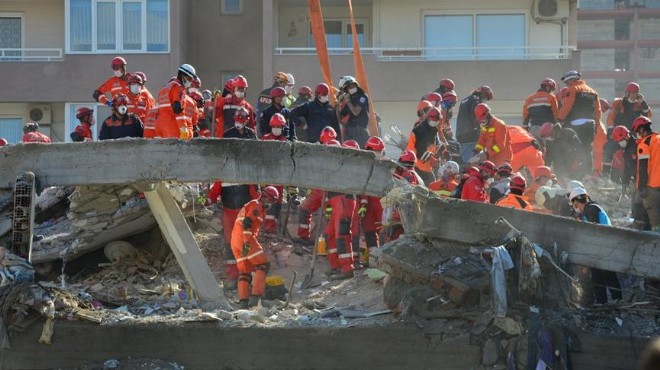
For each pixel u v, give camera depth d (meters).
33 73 45.16
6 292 18.05
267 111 24.41
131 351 18.00
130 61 45.31
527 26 46.44
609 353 17.09
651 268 18.09
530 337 17.11
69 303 18.64
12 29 46.56
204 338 17.95
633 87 29.27
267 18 45.50
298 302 20.66
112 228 21.66
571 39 46.44
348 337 17.73
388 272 18.66
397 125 45.56
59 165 19.20
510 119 45.62
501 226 18.28
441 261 18.31
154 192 20.25
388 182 18.97
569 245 18.27
